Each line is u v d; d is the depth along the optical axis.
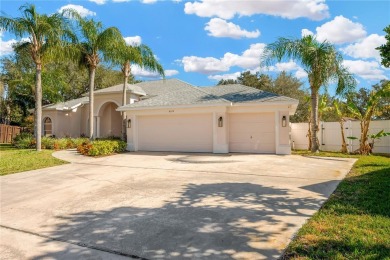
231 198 6.19
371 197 5.92
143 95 22.95
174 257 3.60
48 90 23.88
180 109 16.38
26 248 4.00
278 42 15.46
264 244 3.86
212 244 3.92
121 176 9.07
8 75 31.05
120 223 4.84
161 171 9.86
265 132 15.48
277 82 34.56
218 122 15.60
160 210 5.47
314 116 15.73
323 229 4.25
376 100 15.26
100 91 22.86
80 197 6.63
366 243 3.71
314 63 14.64
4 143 26.11
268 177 8.49
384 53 6.36
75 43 17.52
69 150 17.23
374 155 14.98
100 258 3.66
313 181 7.82
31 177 9.33
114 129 24.86
